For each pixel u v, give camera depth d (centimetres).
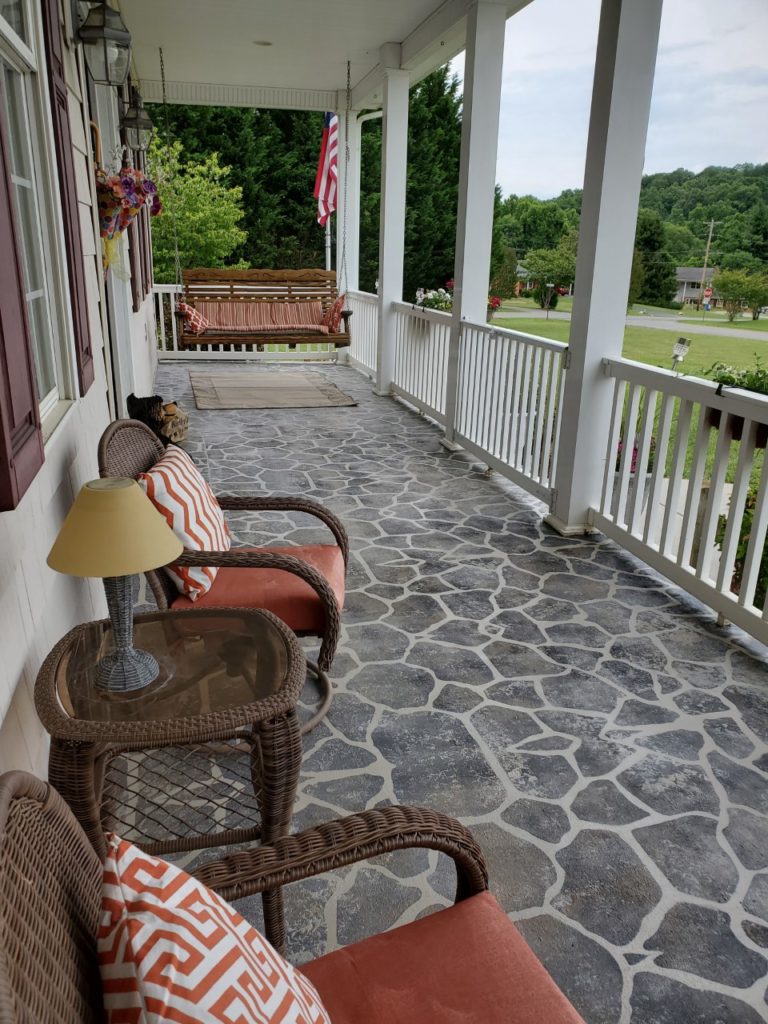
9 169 137
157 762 222
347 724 253
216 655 180
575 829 209
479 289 573
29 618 173
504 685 279
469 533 430
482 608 339
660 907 185
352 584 361
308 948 171
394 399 802
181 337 796
